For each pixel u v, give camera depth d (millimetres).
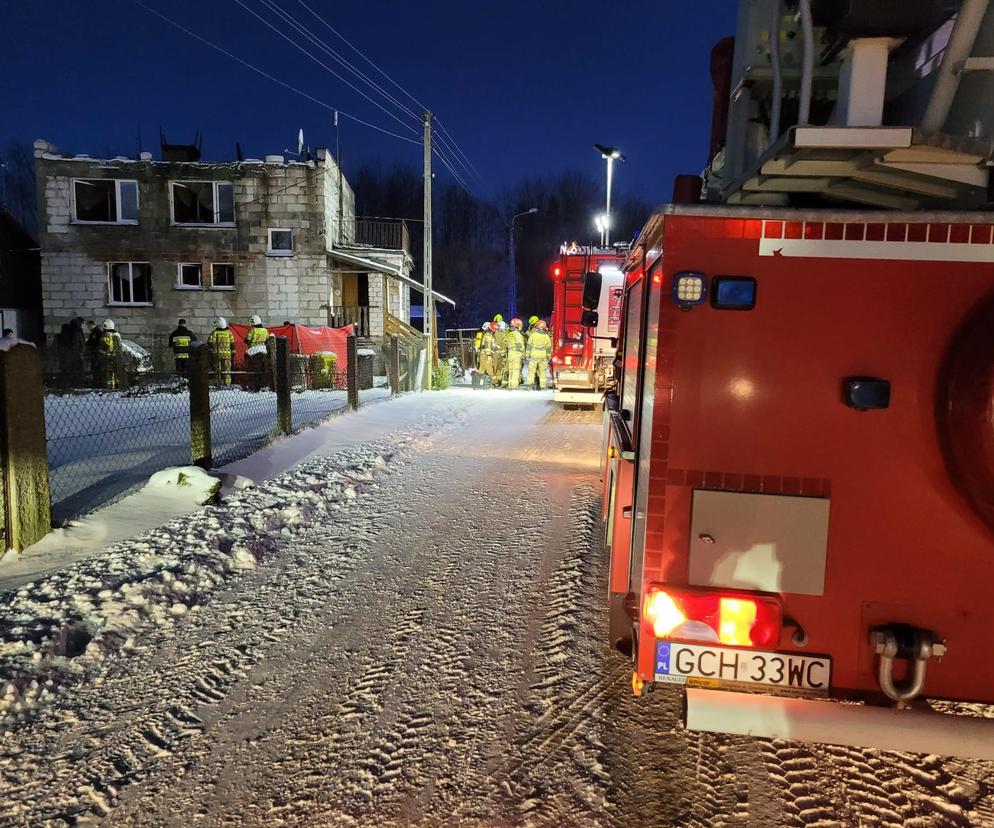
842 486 2438
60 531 5289
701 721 2375
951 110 2922
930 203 3023
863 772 2938
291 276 26609
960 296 2359
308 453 9102
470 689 3529
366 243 31766
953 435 2297
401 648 3955
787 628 2475
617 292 13266
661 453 2518
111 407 13852
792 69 3400
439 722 3238
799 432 2447
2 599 4129
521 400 16781
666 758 3016
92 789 2742
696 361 2482
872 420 2412
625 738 3148
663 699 3467
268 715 3281
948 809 2701
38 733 3100
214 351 18844
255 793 2742
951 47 2645
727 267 2445
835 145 2486
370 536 5945
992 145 2504
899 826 2611
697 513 2498
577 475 8258
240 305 26656
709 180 4688
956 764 2990
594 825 2598
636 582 2887
